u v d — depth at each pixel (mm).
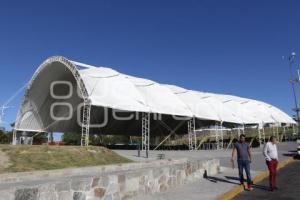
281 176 14406
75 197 7340
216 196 9867
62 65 39250
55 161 22078
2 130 57469
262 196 9992
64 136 74250
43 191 6648
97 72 41531
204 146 52656
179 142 70500
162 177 10852
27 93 43531
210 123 59375
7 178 14188
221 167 18094
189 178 12766
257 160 22688
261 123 65188
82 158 24344
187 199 9414
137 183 9414
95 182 7867
